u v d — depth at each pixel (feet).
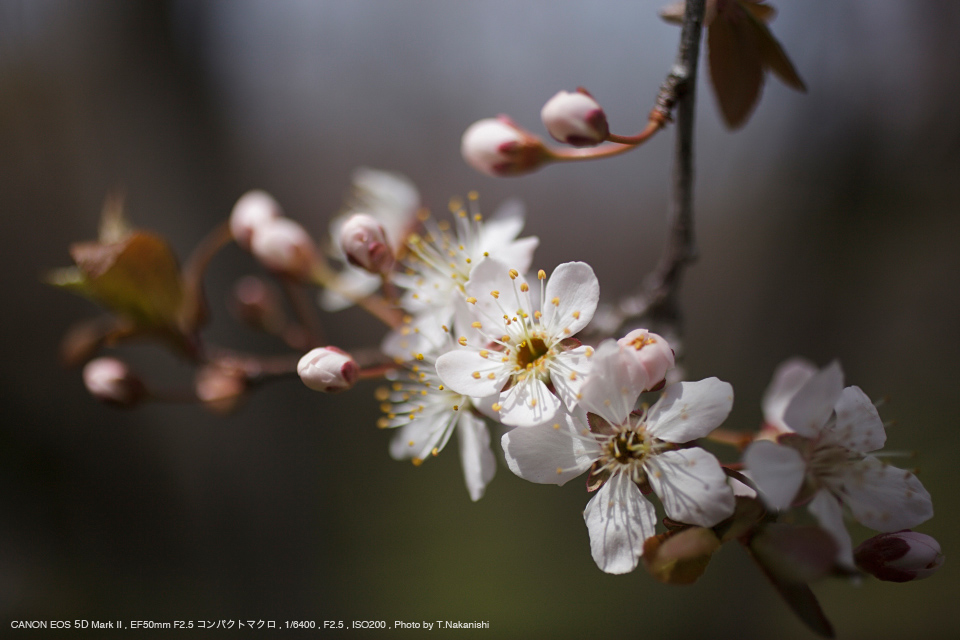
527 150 6.35
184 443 16.93
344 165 24.20
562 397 4.98
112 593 16.94
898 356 18.10
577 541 19.44
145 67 15.69
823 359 17.19
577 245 24.22
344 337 23.16
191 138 16.21
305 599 17.04
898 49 15.26
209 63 16.78
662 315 7.02
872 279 16.65
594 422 4.88
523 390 5.05
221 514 17.04
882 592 17.16
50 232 17.51
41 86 16.16
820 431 4.65
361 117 23.89
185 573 17.29
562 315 5.24
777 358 17.58
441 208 23.89
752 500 4.48
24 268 17.57
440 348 6.16
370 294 8.39
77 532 17.61
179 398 7.80
